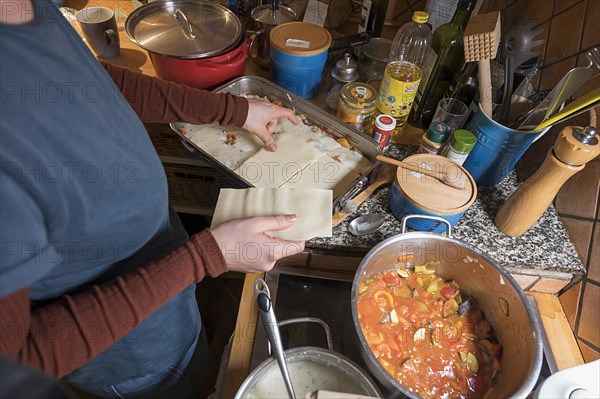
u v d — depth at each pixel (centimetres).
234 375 66
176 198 137
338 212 81
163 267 51
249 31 116
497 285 68
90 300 46
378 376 54
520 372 60
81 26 106
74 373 71
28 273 39
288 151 92
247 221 64
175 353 82
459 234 80
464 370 68
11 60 36
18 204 37
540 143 87
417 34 96
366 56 108
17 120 37
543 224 83
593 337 71
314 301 77
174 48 96
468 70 92
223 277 142
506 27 104
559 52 84
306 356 59
